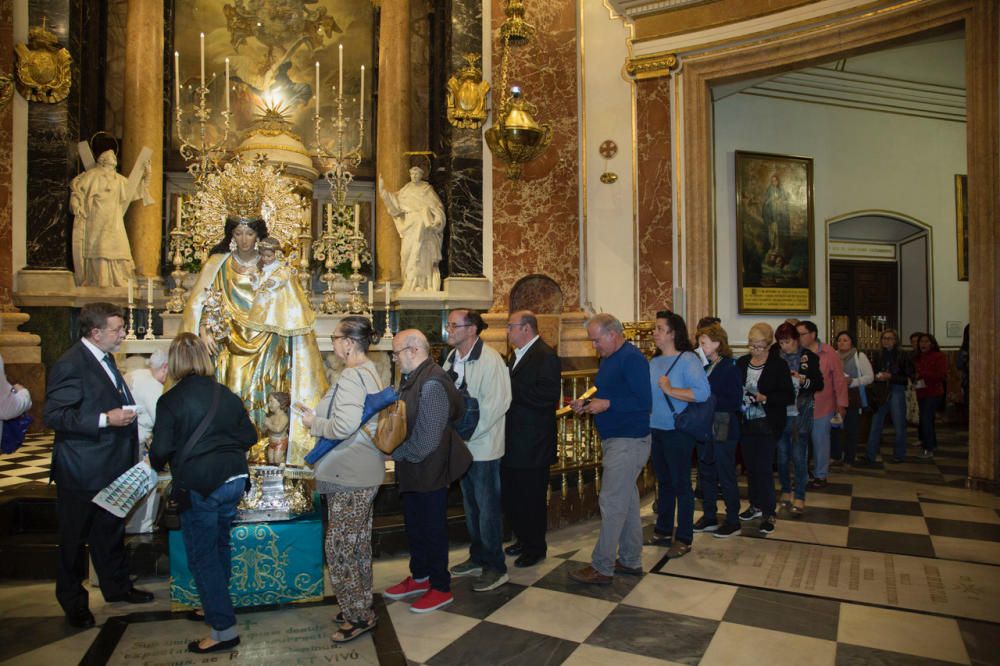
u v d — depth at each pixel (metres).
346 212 8.99
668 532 5.04
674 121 8.86
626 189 9.05
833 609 3.82
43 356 7.88
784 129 11.38
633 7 8.97
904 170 12.16
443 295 8.72
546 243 9.08
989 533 5.24
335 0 10.03
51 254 8.00
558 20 9.23
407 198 8.91
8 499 4.66
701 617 3.73
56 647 3.40
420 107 10.19
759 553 4.82
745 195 11.04
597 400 4.21
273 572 3.93
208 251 5.02
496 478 4.17
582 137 9.16
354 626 3.46
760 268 11.09
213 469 3.27
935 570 4.44
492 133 7.81
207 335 4.15
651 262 8.89
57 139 8.06
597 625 3.63
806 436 5.88
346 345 3.55
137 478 3.70
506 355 8.56
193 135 9.55
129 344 6.25
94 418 3.47
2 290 7.84
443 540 3.83
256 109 9.76
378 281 9.49
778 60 8.28
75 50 8.31
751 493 5.71
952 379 11.98
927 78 11.71
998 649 3.33
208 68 9.64
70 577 3.56
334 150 9.93
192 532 3.32
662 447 4.88
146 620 3.72
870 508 6.02
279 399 4.19
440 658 3.27
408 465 3.76
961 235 12.49
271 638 3.51
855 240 12.66
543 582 4.28
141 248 8.70
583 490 5.71
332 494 3.46
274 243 4.31
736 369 5.13
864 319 12.71
